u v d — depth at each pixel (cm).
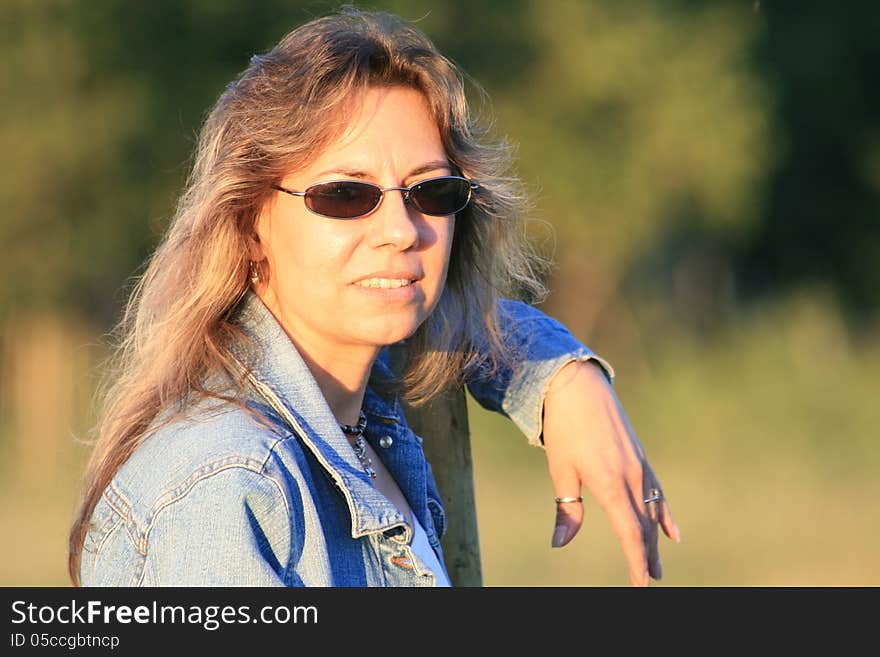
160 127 4666
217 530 543
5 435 5153
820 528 3250
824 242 7788
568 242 5859
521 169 5344
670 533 805
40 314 5081
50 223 4738
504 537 3181
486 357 816
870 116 7681
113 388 660
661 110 5572
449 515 830
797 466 4225
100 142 4575
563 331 830
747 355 5734
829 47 7594
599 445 782
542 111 5428
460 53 5209
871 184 7675
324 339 666
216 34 4738
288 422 618
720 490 3881
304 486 573
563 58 5403
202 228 646
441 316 788
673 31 5812
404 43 661
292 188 645
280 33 4709
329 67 639
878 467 4203
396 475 739
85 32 4588
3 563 2867
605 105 5562
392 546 631
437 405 825
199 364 621
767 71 7175
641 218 5678
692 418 4897
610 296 6531
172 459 569
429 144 661
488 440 4769
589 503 3716
